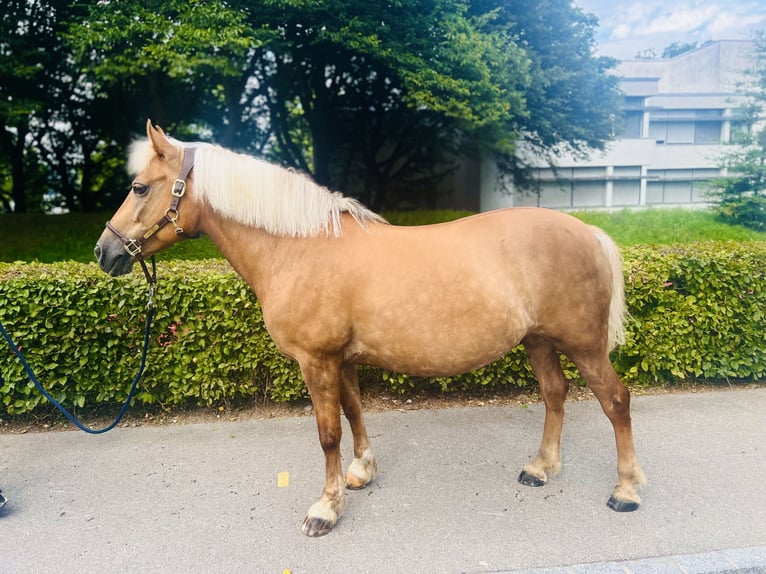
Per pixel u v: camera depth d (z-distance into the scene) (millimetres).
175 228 2420
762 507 2529
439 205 18328
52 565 2203
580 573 2068
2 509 2607
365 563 2176
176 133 12984
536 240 2396
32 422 3752
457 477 2902
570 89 10125
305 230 2385
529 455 3158
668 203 21578
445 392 4172
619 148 20547
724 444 3217
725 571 2086
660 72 29703
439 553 2230
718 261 4078
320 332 2342
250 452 3246
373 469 2840
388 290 2289
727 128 23688
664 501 2596
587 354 2496
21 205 12695
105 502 2691
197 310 3715
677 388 4262
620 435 2553
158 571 2154
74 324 3584
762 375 4270
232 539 2359
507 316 2334
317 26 7965
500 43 7895
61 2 8461
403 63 7836
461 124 10500
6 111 8414
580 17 10062
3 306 3508
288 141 13984
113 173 13820
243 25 6844
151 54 7320
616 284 2631
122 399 3754
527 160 13656
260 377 3934
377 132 14375
